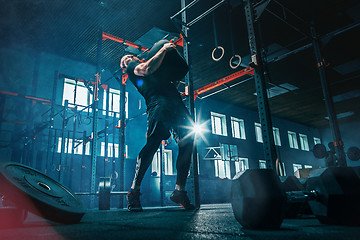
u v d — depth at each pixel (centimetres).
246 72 694
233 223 110
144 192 1050
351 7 794
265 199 85
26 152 881
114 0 708
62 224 118
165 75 225
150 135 223
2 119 854
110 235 79
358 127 1928
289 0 743
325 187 90
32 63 945
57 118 977
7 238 75
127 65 249
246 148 1548
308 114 1766
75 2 712
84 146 917
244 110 1641
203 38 893
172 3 711
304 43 960
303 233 75
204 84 1287
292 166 1772
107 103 960
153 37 862
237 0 700
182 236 75
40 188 124
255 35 325
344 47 1008
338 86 1348
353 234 70
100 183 340
